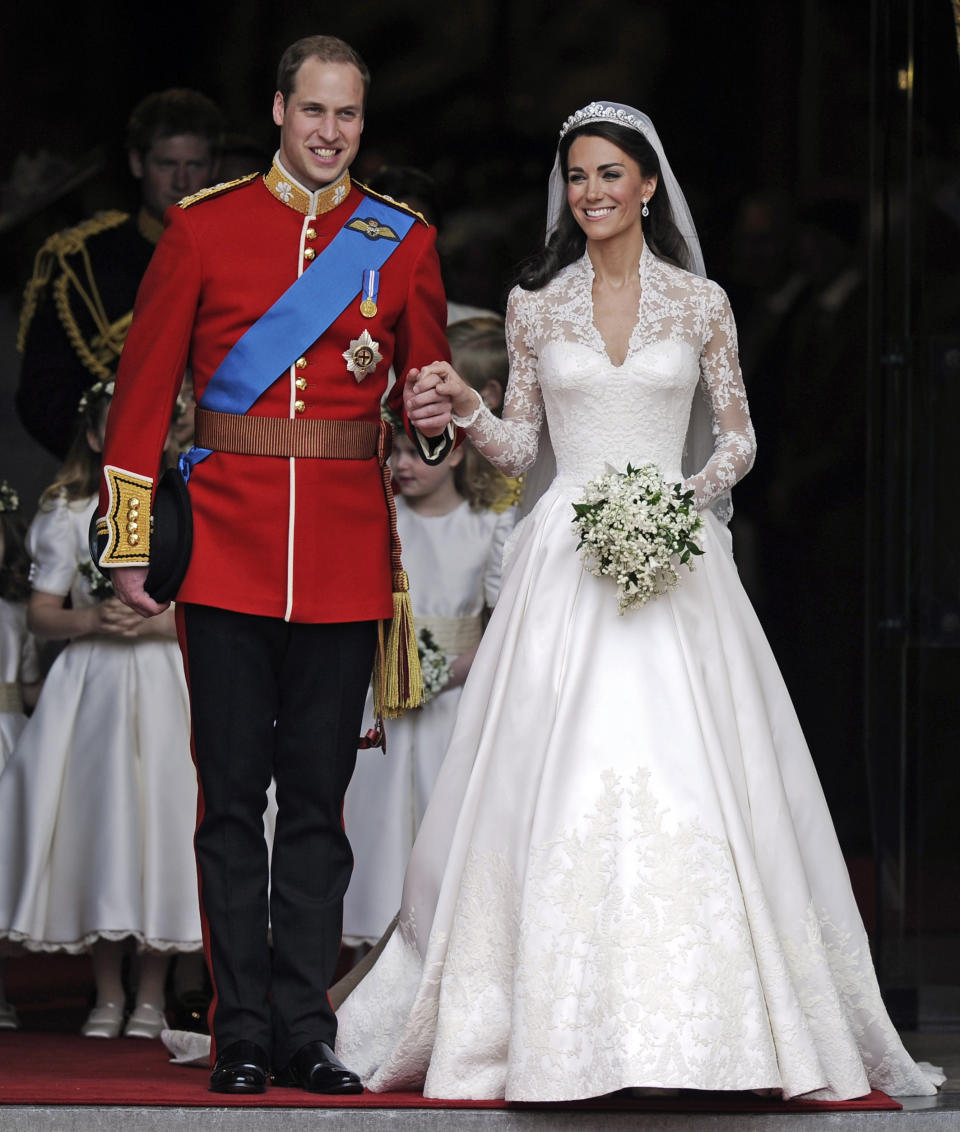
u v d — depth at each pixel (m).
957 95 24.41
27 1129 15.71
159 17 33.88
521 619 17.77
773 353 33.09
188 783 23.03
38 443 32.22
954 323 24.53
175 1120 15.78
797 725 18.08
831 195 33.25
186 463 17.28
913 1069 17.77
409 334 17.69
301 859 17.33
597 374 18.09
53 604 23.81
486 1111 15.97
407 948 17.95
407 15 34.12
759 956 16.31
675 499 17.22
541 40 33.97
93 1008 23.02
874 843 24.36
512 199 33.94
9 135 33.22
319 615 17.02
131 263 31.06
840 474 32.84
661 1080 15.52
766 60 33.41
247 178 17.48
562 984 16.12
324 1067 16.55
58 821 23.11
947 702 24.30
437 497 24.91
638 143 18.28
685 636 17.39
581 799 16.59
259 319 17.06
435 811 17.88
